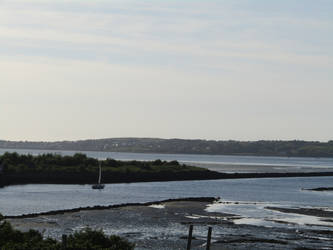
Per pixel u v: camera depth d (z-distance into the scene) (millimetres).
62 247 37906
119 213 85688
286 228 74938
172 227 73125
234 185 169375
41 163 182875
